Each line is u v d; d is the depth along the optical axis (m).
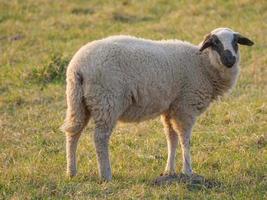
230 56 19.11
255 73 31.14
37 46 37.06
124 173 19.11
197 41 35.88
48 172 19.38
